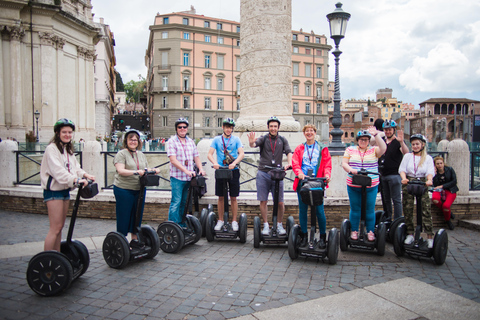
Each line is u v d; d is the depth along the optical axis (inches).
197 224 235.8
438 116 2571.4
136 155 202.8
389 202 246.4
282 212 237.0
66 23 1440.7
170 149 224.7
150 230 206.4
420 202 208.4
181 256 215.2
